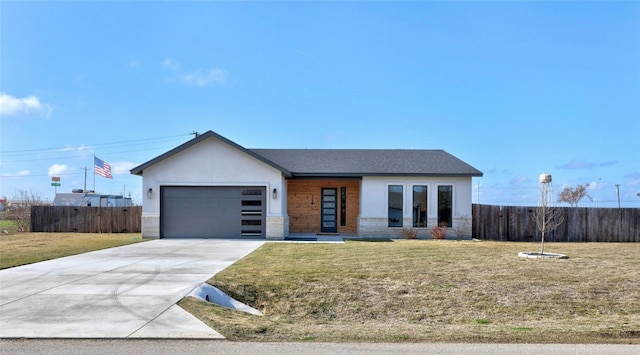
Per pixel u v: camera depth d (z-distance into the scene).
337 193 22.94
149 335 6.04
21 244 17.25
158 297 8.03
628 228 21.67
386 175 20.73
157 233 19.56
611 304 8.54
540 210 16.88
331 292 9.28
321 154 23.70
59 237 20.97
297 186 23.00
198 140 19.45
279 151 24.36
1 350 5.44
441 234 20.28
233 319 7.07
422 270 10.85
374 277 10.20
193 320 6.76
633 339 6.21
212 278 9.73
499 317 8.09
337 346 5.79
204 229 19.67
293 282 9.79
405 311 8.47
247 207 19.66
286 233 20.88
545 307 8.45
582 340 6.15
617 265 11.45
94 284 9.12
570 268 11.03
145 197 19.62
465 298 8.91
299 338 6.16
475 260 12.23
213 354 5.38
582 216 21.70
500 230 21.72
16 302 7.68
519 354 5.51
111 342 5.77
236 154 19.61
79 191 38.59
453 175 20.70
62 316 6.86
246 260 12.38
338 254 13.55
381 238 20.47
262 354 5.41
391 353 5.52
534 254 12.98
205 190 19.78
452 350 5.66
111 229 24.92
